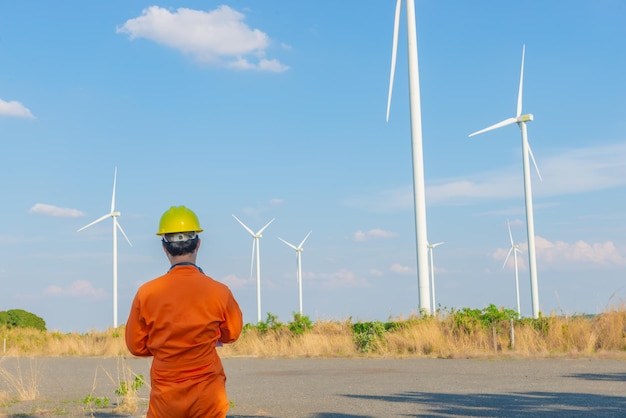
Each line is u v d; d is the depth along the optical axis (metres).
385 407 9.93
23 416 10.20
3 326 43.69
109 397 12.61
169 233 4.29
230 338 4.31
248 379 15.34
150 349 4.18
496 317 21.77
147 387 13.65
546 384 12.36
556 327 20.25
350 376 15.20
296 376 15.70
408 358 20.22
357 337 23.75
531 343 19.72
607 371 14.46
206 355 4.14
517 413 9.01
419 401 10.51
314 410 9.81
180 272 4.21
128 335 4.24
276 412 9.70
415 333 22.09
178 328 4.07
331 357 22.17
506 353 19.08
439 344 21.23
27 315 51.72
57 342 33.53
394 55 32.31
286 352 24.00
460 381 13.27
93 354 30.62
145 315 4.14
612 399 10.23
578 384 12.24
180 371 4.09
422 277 27.05
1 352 32.44
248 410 9.95
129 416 10.01
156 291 4.14
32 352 32.38
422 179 27.55
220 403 4.16
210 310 4.14
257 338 25.89
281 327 27.02
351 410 9.73
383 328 23.64
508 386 12.20
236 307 4.29
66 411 10.61
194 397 4.08
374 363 18.91
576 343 19.61
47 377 18.00
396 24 32.09
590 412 8.98
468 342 20.95
